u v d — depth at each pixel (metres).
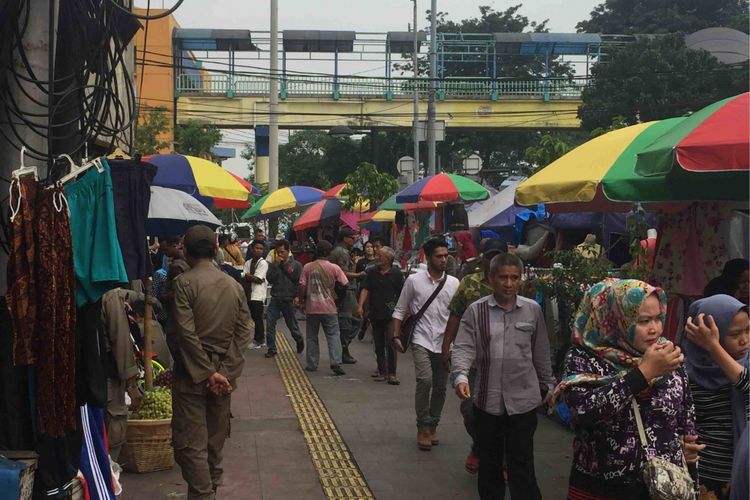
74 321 4.42
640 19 40.00
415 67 29.77
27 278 4.23
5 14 4.62
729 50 28.72
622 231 10.59
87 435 5.22
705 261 7.33
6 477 3.97
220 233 18.38
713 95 27.73
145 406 6.83
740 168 4.76
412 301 7.86
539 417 9.02
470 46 42.31
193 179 9.48
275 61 25.33
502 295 5.51
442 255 7.80
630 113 29.20
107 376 5.88
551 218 10.94
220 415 5.87
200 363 5.52
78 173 4.58
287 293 13.62
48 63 4.80
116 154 5.62
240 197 9.91
